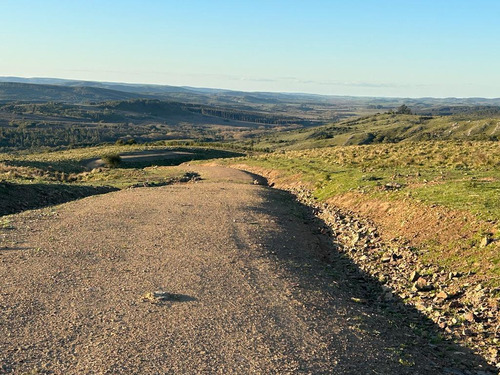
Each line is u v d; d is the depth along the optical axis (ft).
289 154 253.85
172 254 58.29
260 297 44.47
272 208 103.14
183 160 312.29
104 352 31.04
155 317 37.68
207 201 107.04
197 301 42.11
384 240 71.10
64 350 31.09
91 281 46.09
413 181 100.58
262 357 31.81
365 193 99.91
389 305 48.03
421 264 57.31
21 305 38.60
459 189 80.94
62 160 245.24
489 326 40.40
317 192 124.16
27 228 70.28
